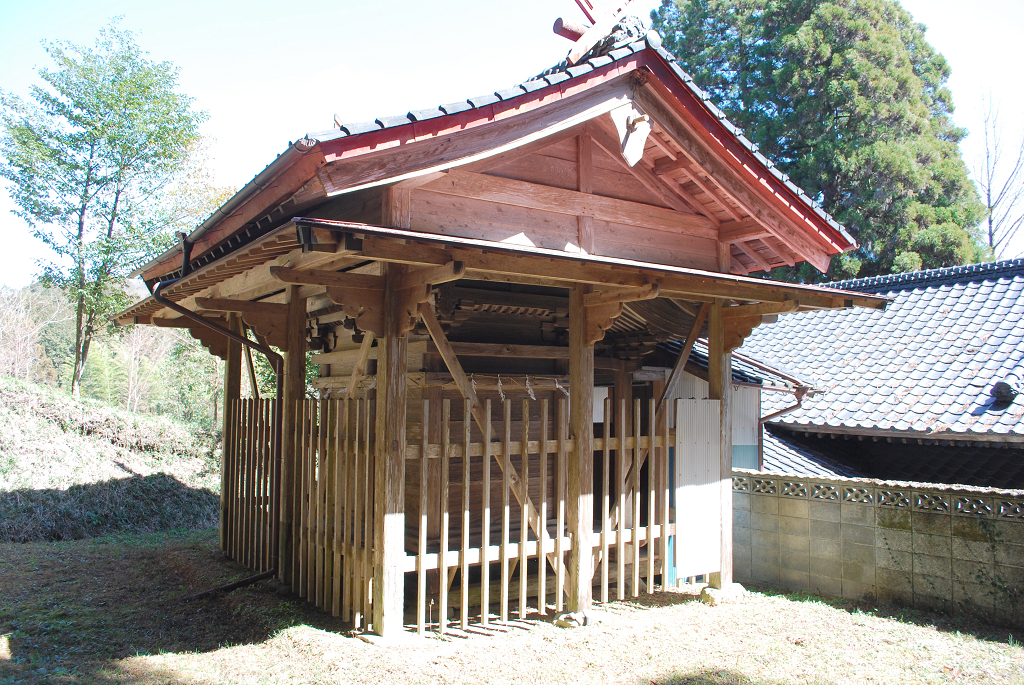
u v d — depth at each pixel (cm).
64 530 1069
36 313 2944
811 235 680
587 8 641
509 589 672
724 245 707
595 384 912
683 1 2452
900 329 1198
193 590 715
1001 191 2622
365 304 535
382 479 534
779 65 2150
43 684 454
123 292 1681
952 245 1900
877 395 1027
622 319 834
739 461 995
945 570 647
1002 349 1021
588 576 618
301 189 462
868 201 1953
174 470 1384
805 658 531
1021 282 1172
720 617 641
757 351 1287
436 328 551
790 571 766
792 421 1040
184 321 954
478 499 715
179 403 2623
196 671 482
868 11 2070
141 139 1645
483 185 544
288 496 710
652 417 678
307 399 684
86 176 1614
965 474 964
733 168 630
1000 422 852
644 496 805
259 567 777
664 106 596
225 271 568
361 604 558
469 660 500
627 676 487
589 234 601
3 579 764
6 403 1362
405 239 438
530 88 500
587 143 611
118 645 548
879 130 1972
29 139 1548
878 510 695
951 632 594
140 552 932
